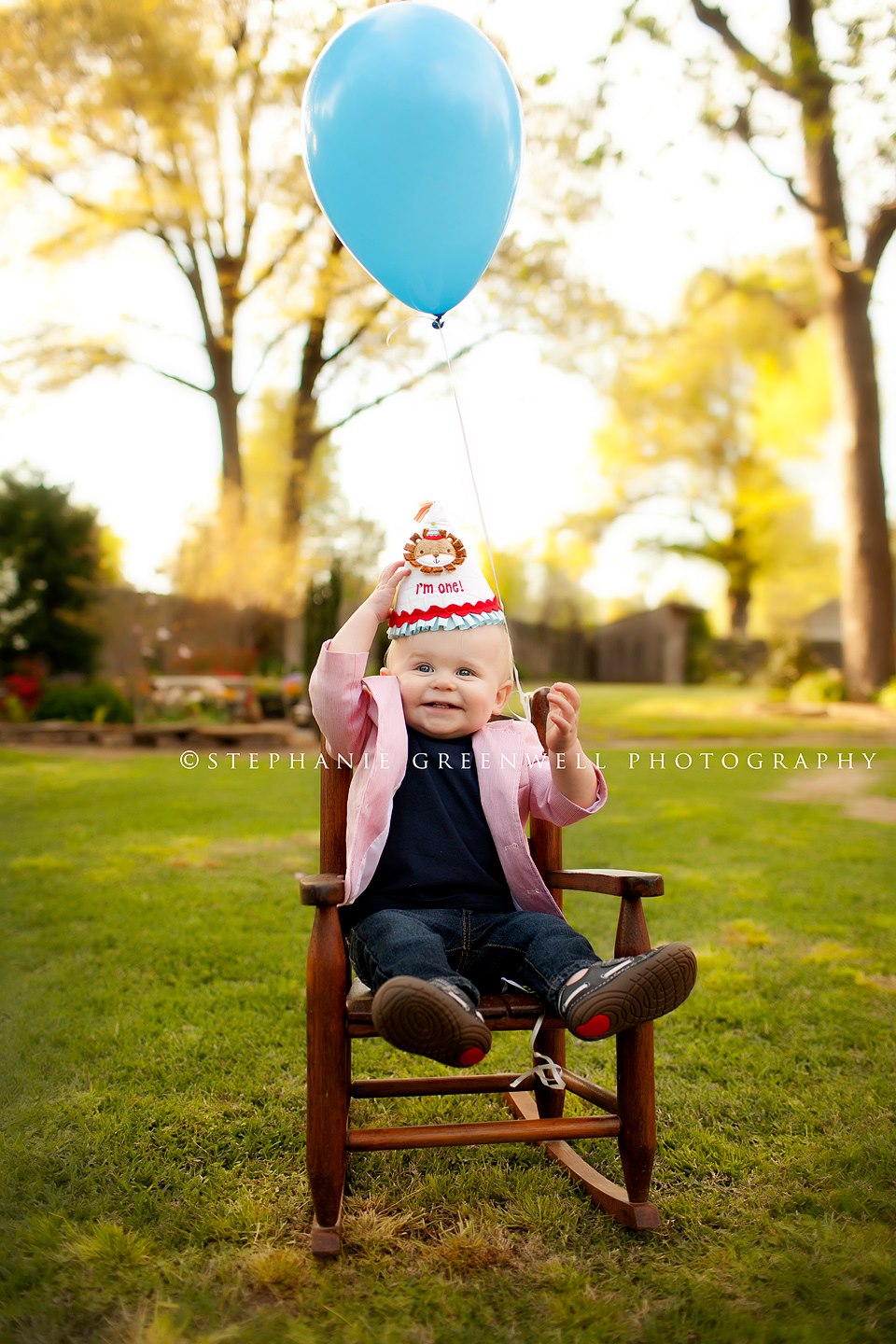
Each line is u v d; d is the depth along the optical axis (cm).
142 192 1462
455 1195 193
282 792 733
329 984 172
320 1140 171
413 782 210
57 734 1156
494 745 215
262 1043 262
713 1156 205
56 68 1311
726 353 2242
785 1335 147
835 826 596
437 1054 158
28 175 1430
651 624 2820
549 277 1353
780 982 310
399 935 180
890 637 1473
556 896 214
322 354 1590
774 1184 194
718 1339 147
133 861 489
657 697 1856
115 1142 208
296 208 1437
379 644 1158
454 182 242
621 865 480
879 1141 209
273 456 2178
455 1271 167
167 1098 230
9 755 1002
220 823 596
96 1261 167
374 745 206
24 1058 251
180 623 1534
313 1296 158
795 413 2362
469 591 216
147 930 365
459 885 204
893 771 869
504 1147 217
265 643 1561
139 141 1445
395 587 215
